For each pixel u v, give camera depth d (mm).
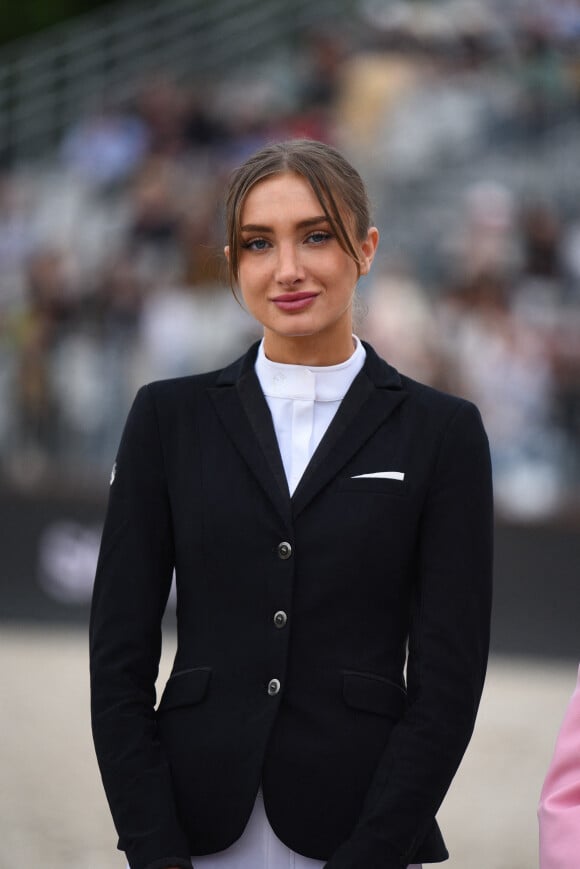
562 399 26359
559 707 18484
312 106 32969
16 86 32875
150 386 6344
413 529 5988
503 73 33281
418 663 5926
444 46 33844
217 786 5793
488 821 13766
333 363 6191
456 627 5922
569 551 21719
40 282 28281
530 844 13102
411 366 26500
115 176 31312
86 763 15531
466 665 5891
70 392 26656
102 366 26922
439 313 27516
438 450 6043
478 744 16422
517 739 16656
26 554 23406
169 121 32219
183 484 6074
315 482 5961
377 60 33781
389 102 32781
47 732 16688
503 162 31734
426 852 5953
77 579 23297
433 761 5730
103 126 32312
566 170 31562
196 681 5910
